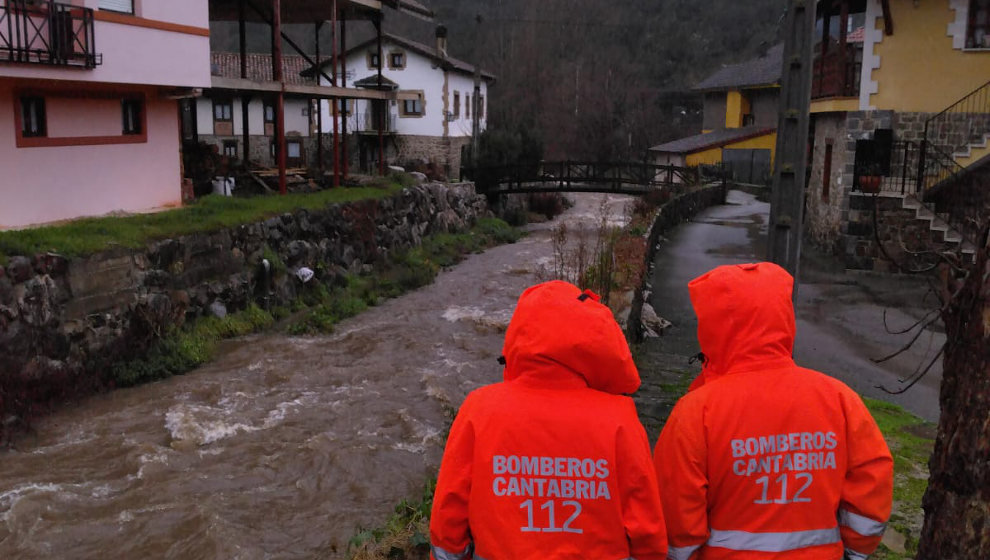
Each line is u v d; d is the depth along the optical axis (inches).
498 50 2603.3
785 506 99.6
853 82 687.7
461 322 588.1
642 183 1239.5
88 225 474.6
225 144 1440.7
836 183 692.7
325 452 339.3
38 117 492.4
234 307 549.3
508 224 1182.3
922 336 431.5
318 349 507.5
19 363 369.7
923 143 594.6
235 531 272.2
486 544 97.5
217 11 860.6
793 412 100.5
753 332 103.7
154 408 393.7
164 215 544.7
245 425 373.1
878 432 103.0
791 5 195.0
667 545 98.0
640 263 541.0
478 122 1443.2
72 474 317.7
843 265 650.8
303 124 1502.2
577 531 96.0
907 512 186.4
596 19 2733.8
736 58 2581.2
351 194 778.8
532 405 98.5
